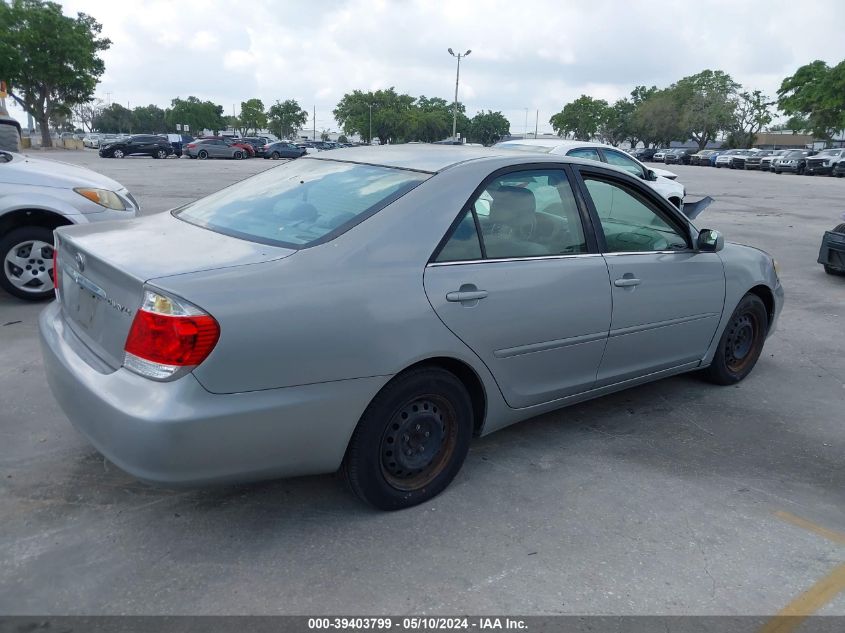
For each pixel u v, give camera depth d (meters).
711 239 4.46
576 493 3.51
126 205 6.89
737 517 3.36
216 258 2.85
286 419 2.75
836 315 7.33
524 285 3.44
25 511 3.14
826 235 9.20
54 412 4.10
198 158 43.22
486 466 3.75
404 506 3.28
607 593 2.77
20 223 6.34
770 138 99.25
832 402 4.91
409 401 3.14
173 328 2.53
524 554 2.99
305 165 3.93
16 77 48.38
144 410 2.54
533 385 3.67
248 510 3.24
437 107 94.88
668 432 4.30
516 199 3.58
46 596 2.62
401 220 3.14
